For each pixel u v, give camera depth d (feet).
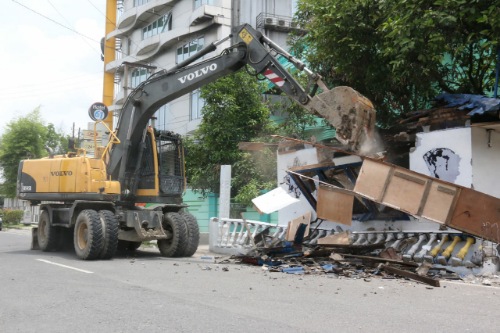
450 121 37.68
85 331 16.26
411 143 41.42
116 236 38.93
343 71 44.70
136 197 43.98
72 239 46.70
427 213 32.19
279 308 19.94
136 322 17.40
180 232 42.37
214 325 16.94
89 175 40.96
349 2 40.98
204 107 61.26
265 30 95.09
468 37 35.40
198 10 100.17
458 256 32.40
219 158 59.93
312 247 38.17
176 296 22.41
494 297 23.67
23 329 16.57
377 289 25.40
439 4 34.06
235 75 60.18
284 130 56.03
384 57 40.98
